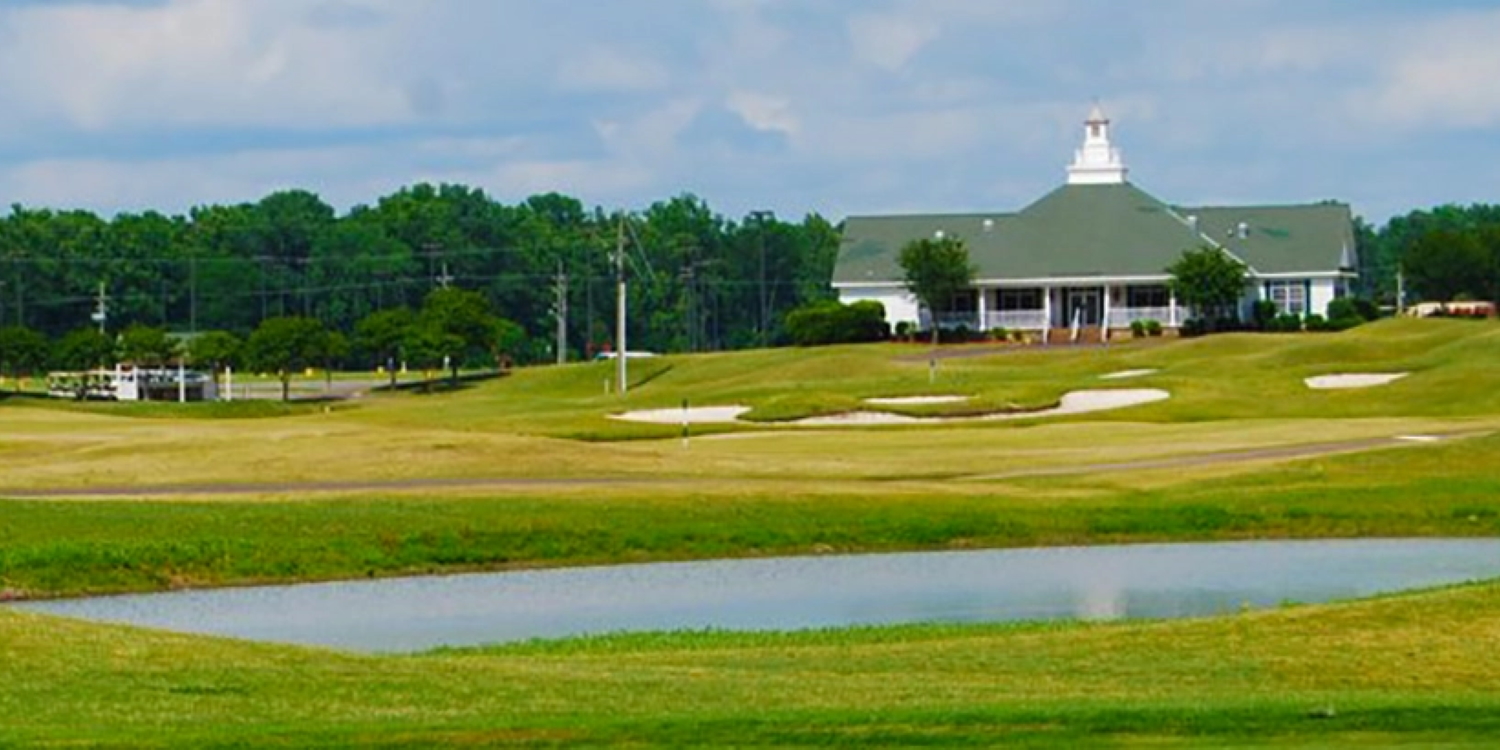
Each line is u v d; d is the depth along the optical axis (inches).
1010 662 1520.7
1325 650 1526.8
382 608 2169.0
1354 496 2800.2
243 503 2679.6
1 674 1332.4
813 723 1186.0
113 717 1235.2
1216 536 2652.6
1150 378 4842.5
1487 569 2342.5
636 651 1708.9
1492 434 3304.6
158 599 2251.5
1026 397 4510.3
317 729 1183.6
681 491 2800.2
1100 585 2253.9
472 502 2687.0
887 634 1818.4
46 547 2345.0
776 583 2308.1
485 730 1173.7
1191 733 1149.1
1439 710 1206.9
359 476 3107.8
